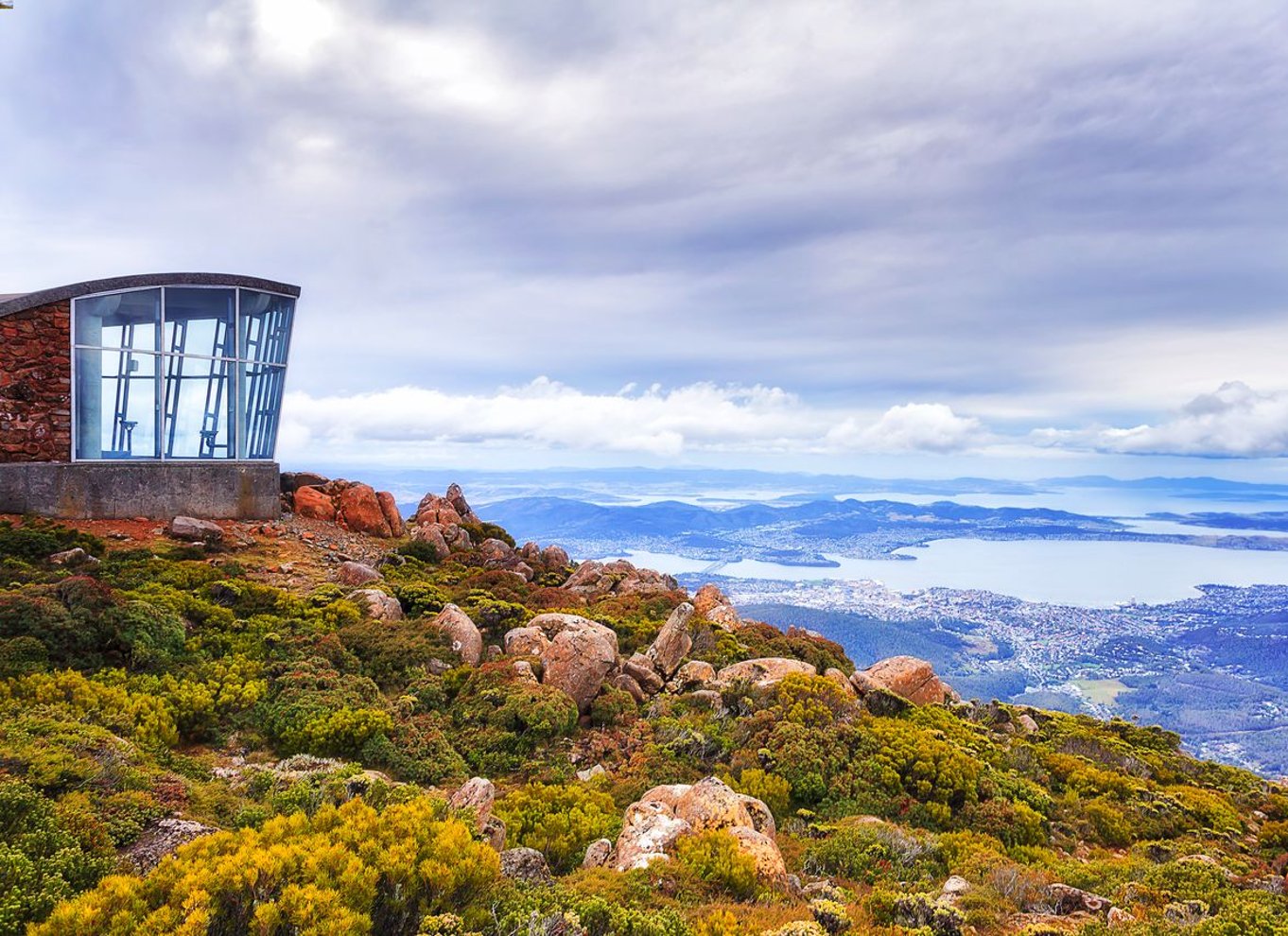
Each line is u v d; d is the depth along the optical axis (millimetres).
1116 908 12164
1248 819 24922
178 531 26016
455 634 21516
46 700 12930
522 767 16703
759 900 10570
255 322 31203
